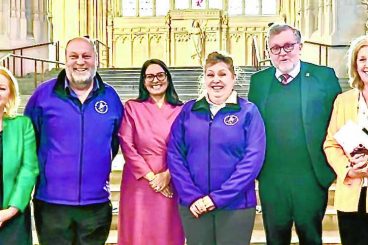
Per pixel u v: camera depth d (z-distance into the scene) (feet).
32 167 14.10
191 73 42.57
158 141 14.93
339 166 13.32
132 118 15.06
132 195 15.21
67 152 14.24
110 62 69.46
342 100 13.66
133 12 71.36
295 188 14.34
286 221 14.65
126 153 14.92
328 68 14.60
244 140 13.80
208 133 13.80
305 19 51.34
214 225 14.02
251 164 13.65
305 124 14.16
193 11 68.59
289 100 14.28
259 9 70.28
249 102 14.11
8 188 13.88
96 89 14.57
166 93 15.30
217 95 13.82
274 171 14.44
